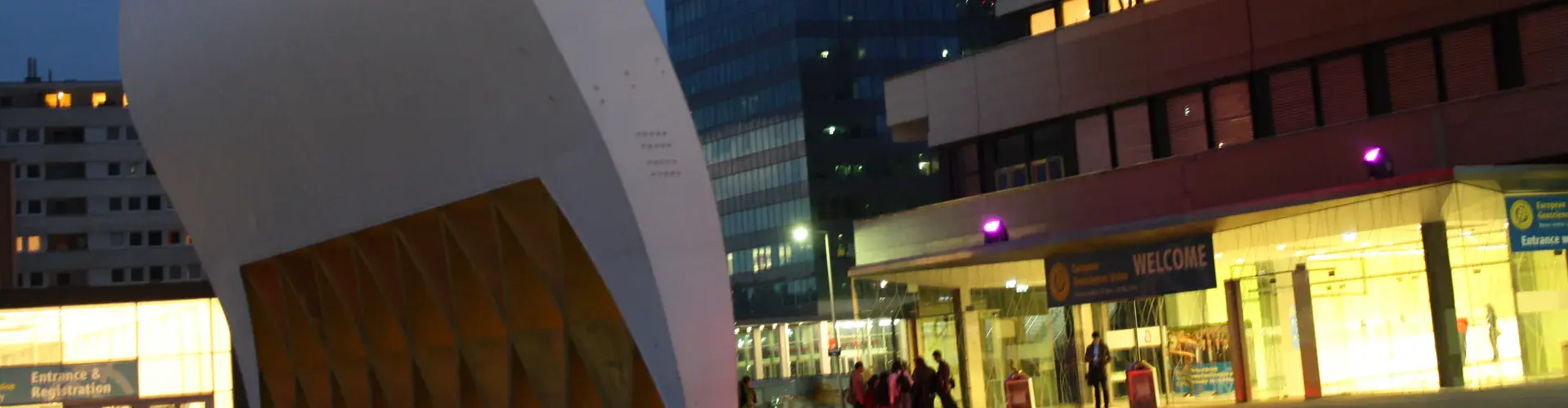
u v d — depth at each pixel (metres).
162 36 30.86
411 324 26.98
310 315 30.53
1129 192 35.94
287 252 29.91
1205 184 33.81
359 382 30.11
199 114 30.23
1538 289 26.61
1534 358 26.39
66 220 114.75
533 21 20.06
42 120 115.62
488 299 25.56
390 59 23.45
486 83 21.69
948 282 37.06
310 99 26.08
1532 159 26.89
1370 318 27.86
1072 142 38.56
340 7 24.20
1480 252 26.11
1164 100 35.81
